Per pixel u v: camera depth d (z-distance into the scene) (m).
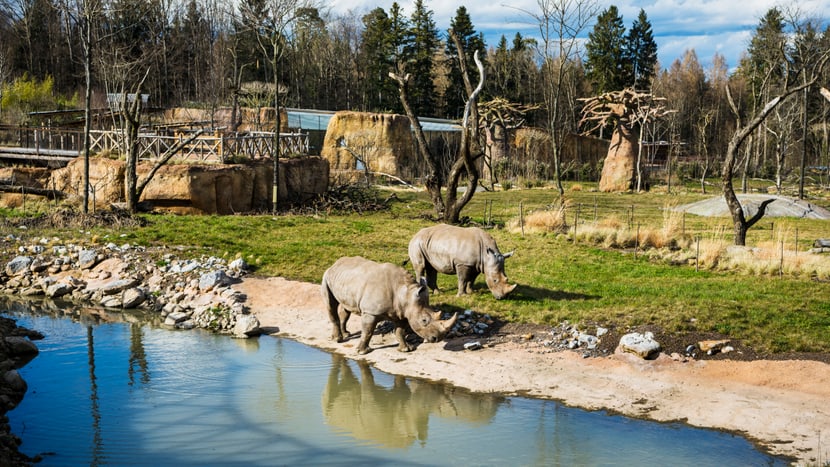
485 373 12.59
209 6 78.50
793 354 12.03
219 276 18.14
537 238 25.23
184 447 9.76
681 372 11.97
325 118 64.81
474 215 33.31
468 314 14.89
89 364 13.42
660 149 80.19
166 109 54.22
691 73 110.69
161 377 12.72
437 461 9.46
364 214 33.28
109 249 21.06
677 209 36.00
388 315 13.59
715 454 9.43
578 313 14.48
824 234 26.88
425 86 85.00
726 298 15.45
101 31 48.16
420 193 44.69
